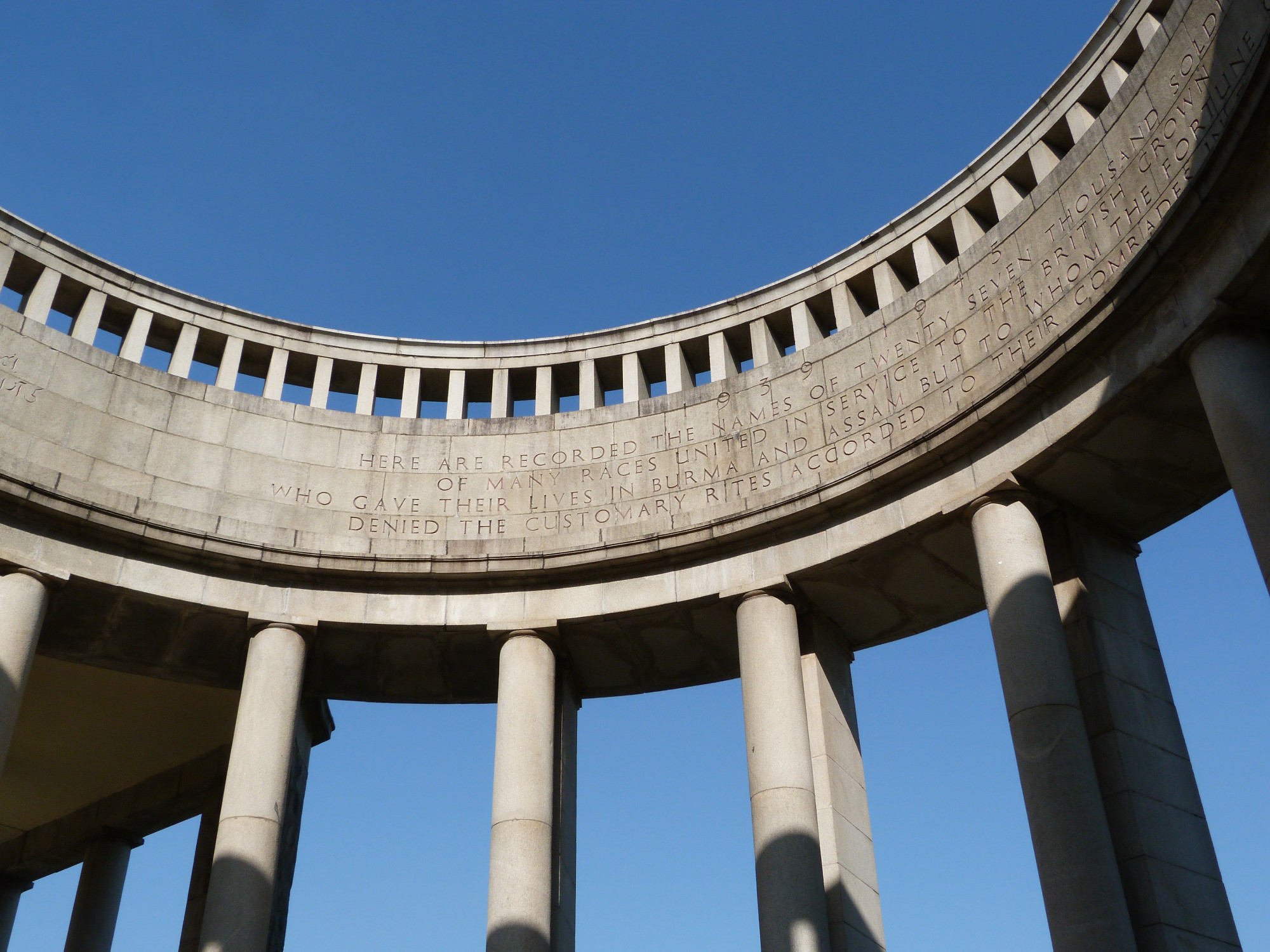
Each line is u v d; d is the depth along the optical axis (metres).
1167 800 18.30
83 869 28.44
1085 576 19.80
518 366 26.25
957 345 21.55
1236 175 16.38
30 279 24.22
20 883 30.42
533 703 22.08
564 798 22.39
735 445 23.55
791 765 20.11
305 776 23.88
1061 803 17.16
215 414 24.20
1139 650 19.78
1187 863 17.83
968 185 23.03
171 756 27.86
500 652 22.98
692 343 25.70
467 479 24.67
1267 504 15.75
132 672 23.94
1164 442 19.14
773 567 22.00
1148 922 16.97
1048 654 18.31
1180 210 17.09
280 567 22.92
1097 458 19.44
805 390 23.34
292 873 22.58
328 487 24.27
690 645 23.53
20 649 20.36
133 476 22.89
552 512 24.08
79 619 22.53
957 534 20.67
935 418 21.25
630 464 24.22
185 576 22.50
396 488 24.50
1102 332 18.53
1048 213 20.80
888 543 21.00
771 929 18.94
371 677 24.27
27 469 21.31
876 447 21.84
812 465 22.50
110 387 23.39
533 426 25.14
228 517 23.30
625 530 23.05
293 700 22.14
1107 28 21.20
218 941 19.48
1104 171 19.91
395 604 23.17
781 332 25.75
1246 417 16.31
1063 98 21.75
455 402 25.86
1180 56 18.67
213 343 25.75
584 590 23.08
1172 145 18.61
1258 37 16.69
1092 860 16.69
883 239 24.03
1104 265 19.44
